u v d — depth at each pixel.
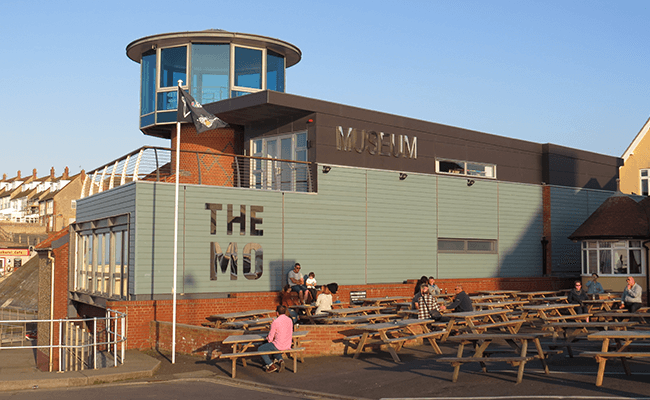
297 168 21.56
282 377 12.11
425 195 24.19
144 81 25.17
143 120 25.06
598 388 10.11
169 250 18.03
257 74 24.56
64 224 85.19
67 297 24.62
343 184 21.83
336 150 21.75
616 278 25.23
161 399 10.16
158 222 17.89
